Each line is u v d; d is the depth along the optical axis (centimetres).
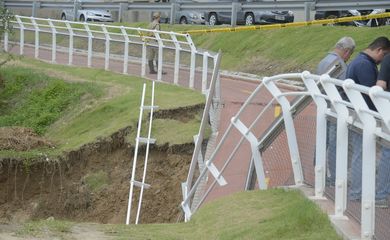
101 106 5228
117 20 9800
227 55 7412
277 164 2666
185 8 8438
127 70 6309
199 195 3266
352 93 1745
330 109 2169
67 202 4184
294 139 2455
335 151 2125
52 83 6175
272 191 2434
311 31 6825
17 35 7831
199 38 8125
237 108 4347
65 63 7219
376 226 1736
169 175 4047
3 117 5862
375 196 1738
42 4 9819
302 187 2375
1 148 4466
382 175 1708
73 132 5028
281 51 6756
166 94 5184
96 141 4434
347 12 6919
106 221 4009
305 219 1966
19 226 2305
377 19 6612
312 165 2370
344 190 1972
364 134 1739
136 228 2383
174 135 4266
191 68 5344
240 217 2206
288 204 2205
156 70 5975
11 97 6359
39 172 4303
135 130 4469
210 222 2278
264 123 3347
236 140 3694
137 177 4131
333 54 2498
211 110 4409
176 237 2173
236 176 3259
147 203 3931
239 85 5541
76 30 7144
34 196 4256
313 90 2181
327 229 1908
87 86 5803
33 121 5616
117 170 4269
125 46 6316
